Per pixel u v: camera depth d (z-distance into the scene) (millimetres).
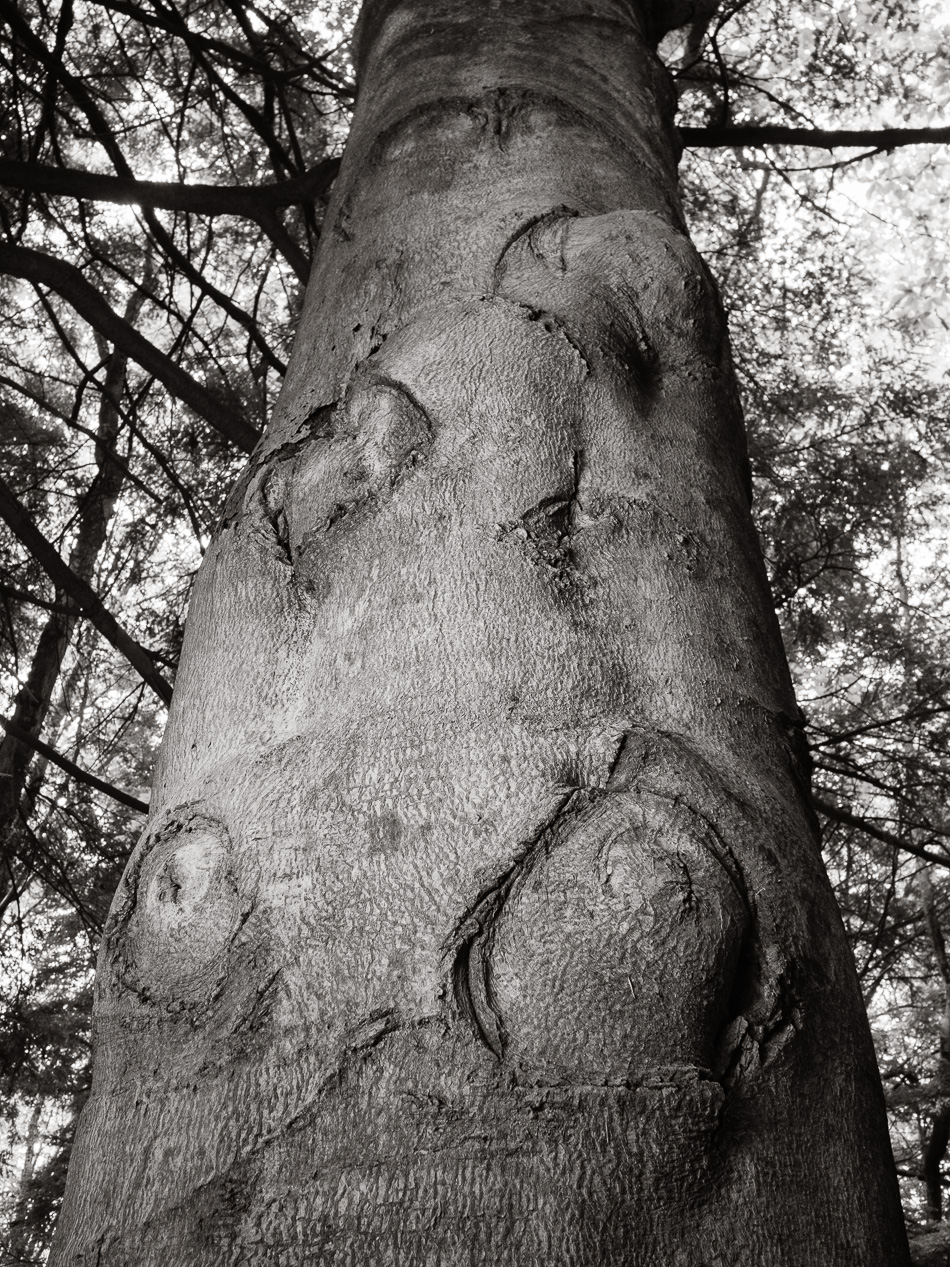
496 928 960
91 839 7137
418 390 1454
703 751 1145
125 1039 1022
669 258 1732
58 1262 944
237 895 1028
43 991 8758
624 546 1336
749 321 8023
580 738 1095
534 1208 833
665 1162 866
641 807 1030
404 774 1060
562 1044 900
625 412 1503
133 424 6000
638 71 2543
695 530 1408
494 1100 875
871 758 8633
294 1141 886
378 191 2088
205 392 4418
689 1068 903
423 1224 828
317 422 1515
